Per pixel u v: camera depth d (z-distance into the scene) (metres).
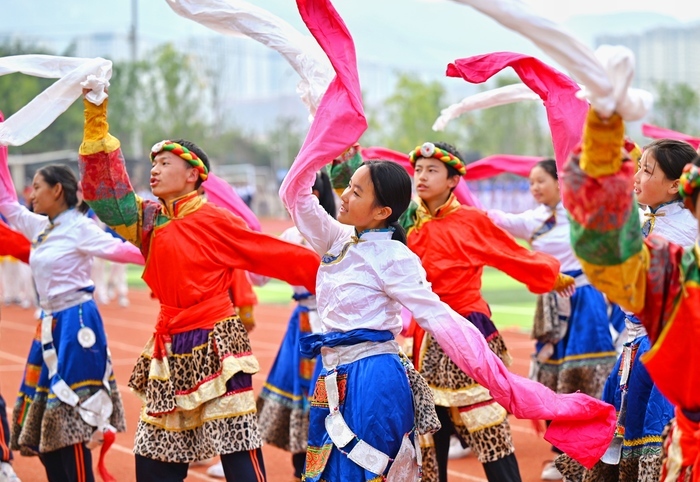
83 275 9.48
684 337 5.10
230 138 91.00
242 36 7.75
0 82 59.44
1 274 28.59
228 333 7.83
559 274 8.84
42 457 9.36
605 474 7.73
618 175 4.80
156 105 74.50
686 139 10.82
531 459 11.12
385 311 6.83
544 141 83.44
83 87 7.33
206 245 7.84
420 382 7.03
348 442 6.66
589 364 11.01
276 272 7.98
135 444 7.91
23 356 18.80
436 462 8.62
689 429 5.32
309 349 6.95
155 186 7.87
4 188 9.75
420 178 8.78
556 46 4.77
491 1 4.83
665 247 5.13
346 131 6.87
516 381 6.73
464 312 8.73
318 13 6.90
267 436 10.42
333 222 7.23
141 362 8.05
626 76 4.64
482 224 8.77
